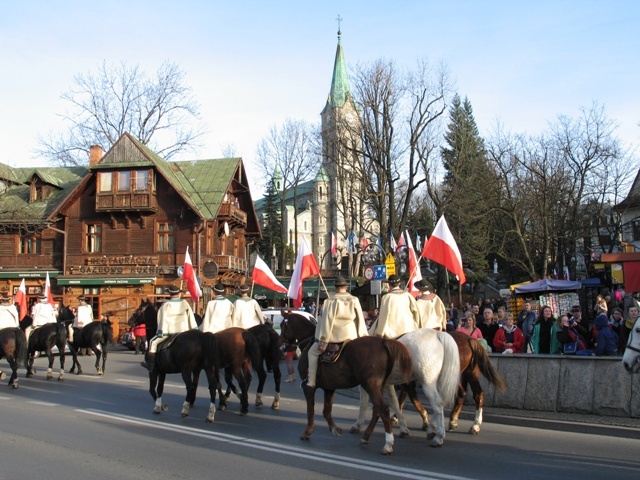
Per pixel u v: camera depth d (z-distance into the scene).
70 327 26.44
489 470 8.02
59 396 15.50
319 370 9.84
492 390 13.25
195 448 9.28
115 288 40.06
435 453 9.02
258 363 12.68
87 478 7.54
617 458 8.75
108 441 9.79
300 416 12.55
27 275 41.75
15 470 7.93
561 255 45.09
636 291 21.48
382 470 7.98
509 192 40.38
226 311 14.03
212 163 45.94
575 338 14.70
